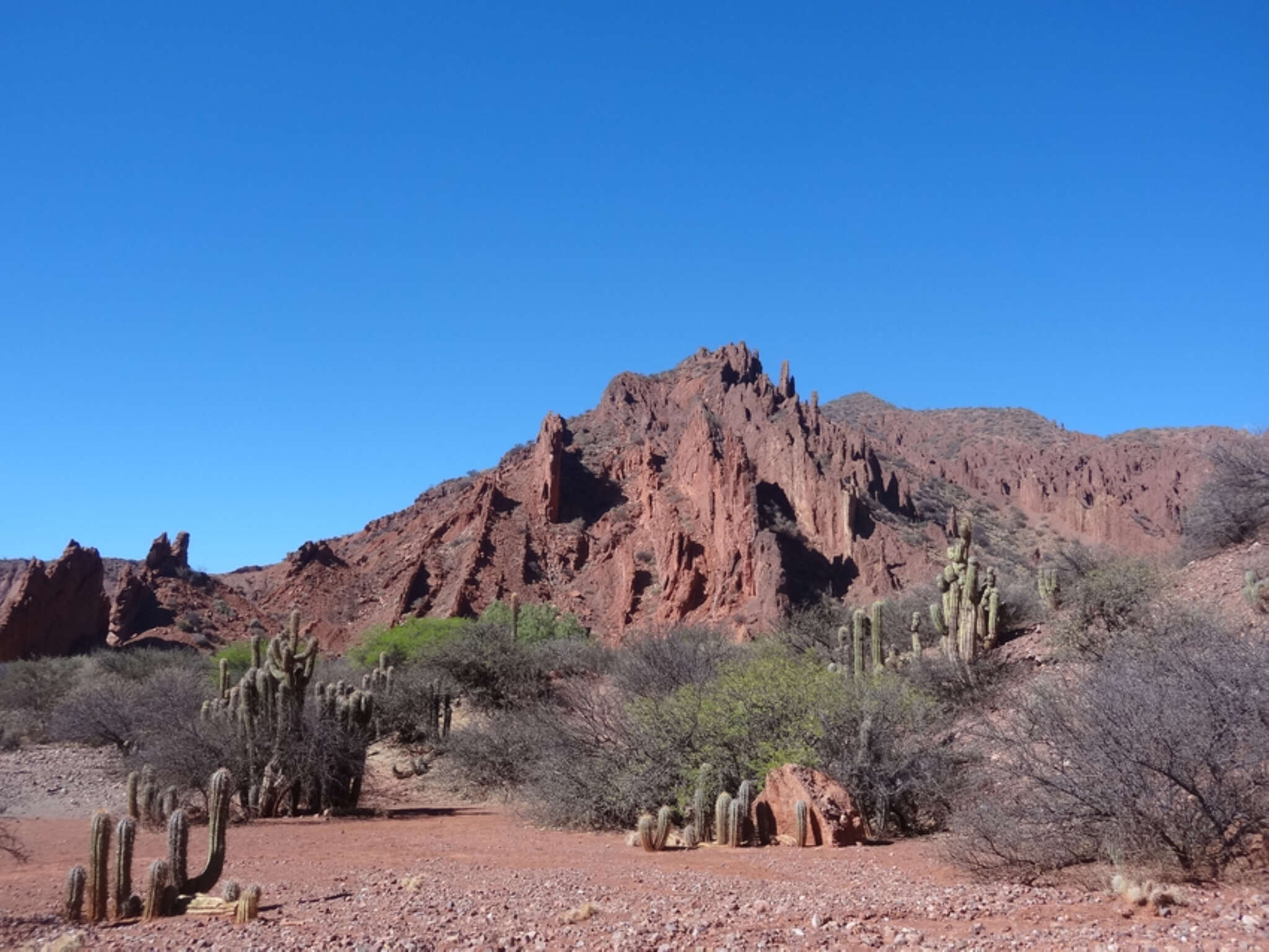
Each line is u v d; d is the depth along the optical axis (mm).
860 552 72625
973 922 7523
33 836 17984
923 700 15891
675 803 16016
